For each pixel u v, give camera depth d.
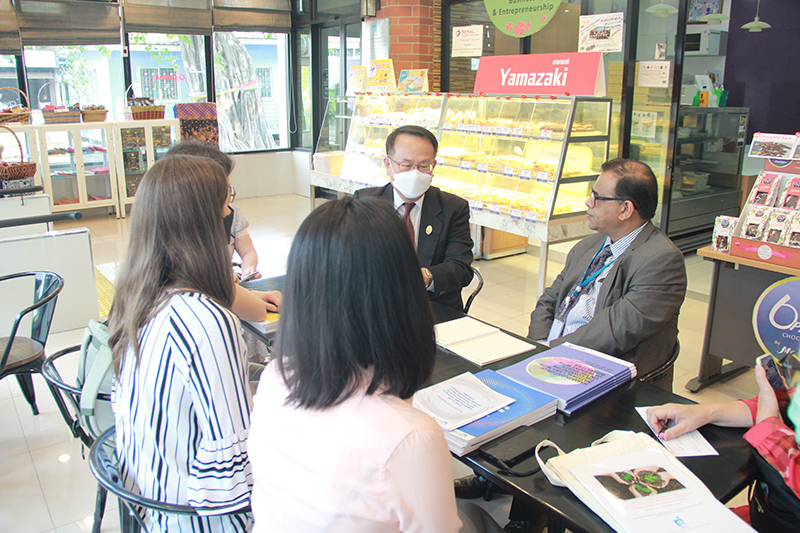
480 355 1.74
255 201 8.36
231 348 1.18
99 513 1.77
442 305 2.27
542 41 5.48
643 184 2.01
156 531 1.26
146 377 1.17
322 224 0.76
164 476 1.21
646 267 1.99
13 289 3.54
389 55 6.57
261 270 5.18
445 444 0.77
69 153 6.84
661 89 4.86
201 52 7.96
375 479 0.74
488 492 2.15
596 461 1.18
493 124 4.24
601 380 1.52
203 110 7.66
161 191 1.22
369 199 0.81
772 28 7.49
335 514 0.76
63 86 7.24
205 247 1.25
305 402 0.78
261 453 0.86
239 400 1.19
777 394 1.27
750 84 7.81
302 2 8.05
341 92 7.80
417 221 2.46
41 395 3.01
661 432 1.32
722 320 3.02
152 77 7.75
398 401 0.79
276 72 8.61
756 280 2.85
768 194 2.87
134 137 7.18
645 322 1.94
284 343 0.80
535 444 1.28
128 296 1.23
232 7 7.87
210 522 1.24
